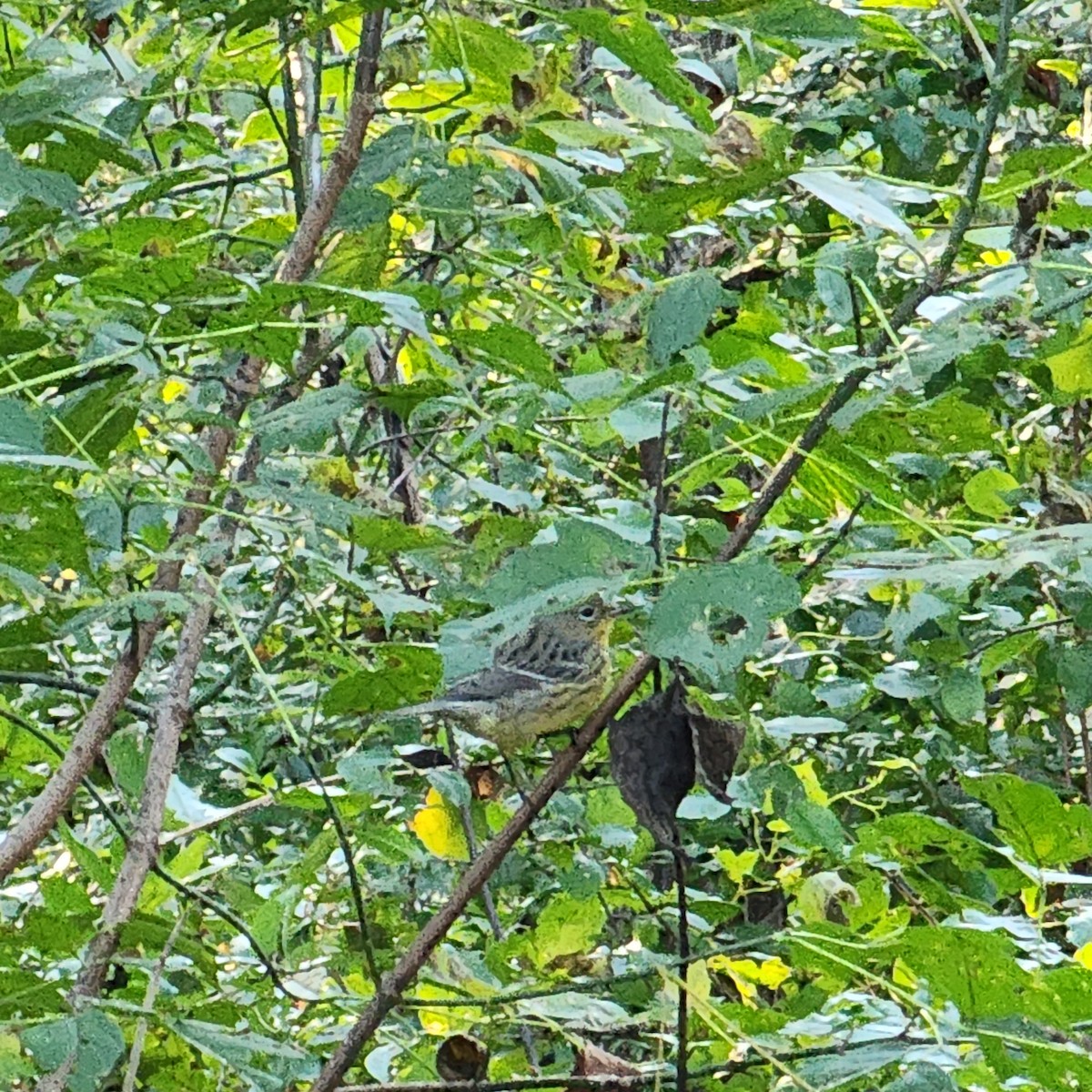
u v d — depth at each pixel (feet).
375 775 11.10
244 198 16.26
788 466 9.70
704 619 7.52
